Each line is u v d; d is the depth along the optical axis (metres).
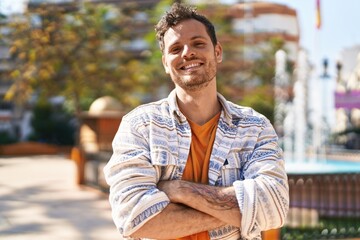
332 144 29.28
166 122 1.60
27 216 6.78
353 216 6.10
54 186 10.00
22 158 18.56
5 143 27.28
